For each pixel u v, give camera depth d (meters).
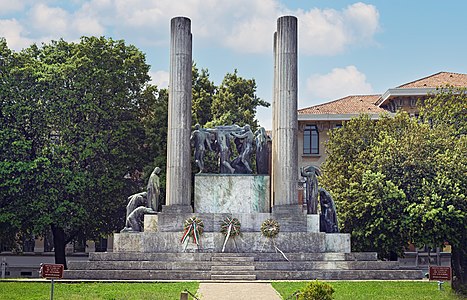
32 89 51.94
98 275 33.34
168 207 38.28
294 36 39.59
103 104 54.56
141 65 56.84
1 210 50.06
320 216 39.66
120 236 36.91
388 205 47.78
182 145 39.12
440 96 55.88
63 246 54.47
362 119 56.59
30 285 30.08
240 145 40.53
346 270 34.09
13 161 50.22
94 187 53.06
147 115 59.19
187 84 39.75
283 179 38.44
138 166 55.81
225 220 37.16
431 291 27.64
